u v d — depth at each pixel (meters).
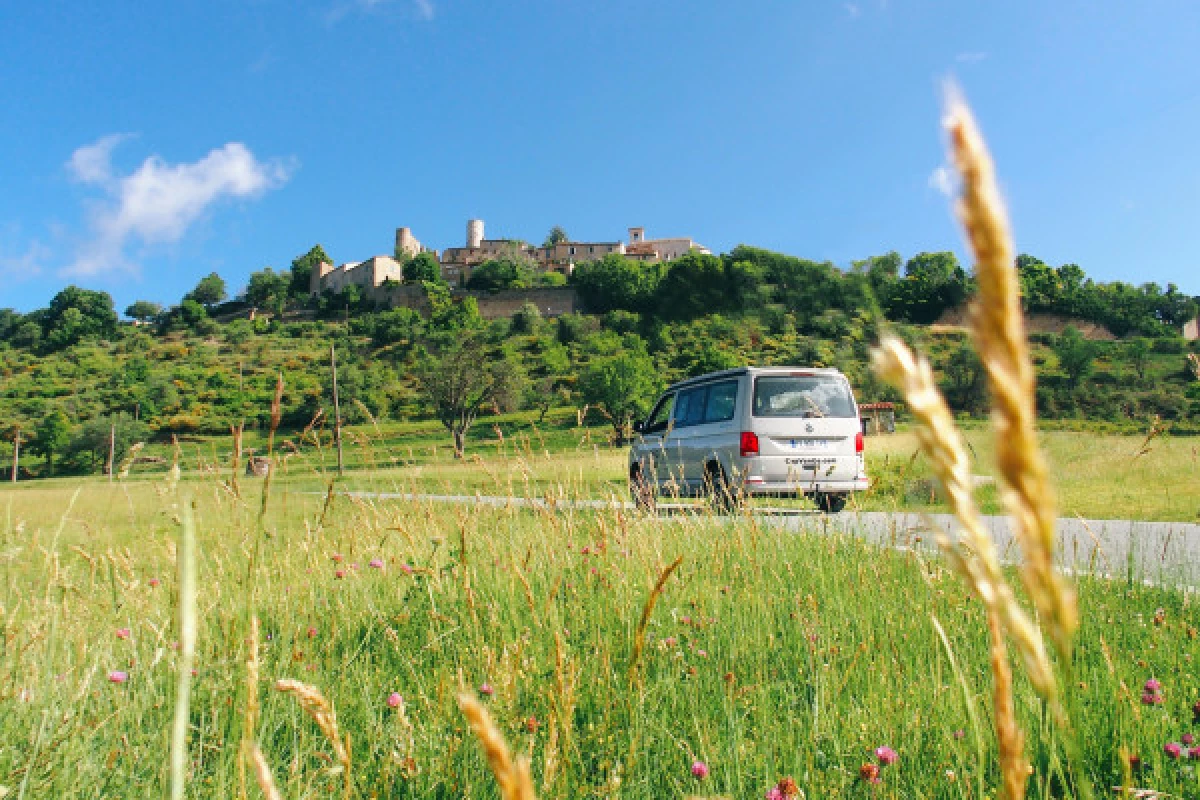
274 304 127.62
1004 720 0.46
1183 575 4.57
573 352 97.12
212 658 2.58
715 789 2.07
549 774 1.49
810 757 2.10
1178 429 34.31
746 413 9.45
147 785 2.02
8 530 3.00
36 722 2.15
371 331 108.50
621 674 2.75
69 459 52.03
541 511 4.31
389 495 4.43
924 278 103.69
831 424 9.55
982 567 0.34
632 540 4.05
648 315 109.25
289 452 2.90
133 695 2.48
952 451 0.33
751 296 104.31
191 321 123.50
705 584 3.92
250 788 1.94
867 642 3.10
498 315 113.38
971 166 0.25
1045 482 0.28
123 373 89.75
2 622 2.57
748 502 5.14
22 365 105.31
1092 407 70.38
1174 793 1.99
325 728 0.94
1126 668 2.82
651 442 11.05
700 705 2.64
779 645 3.33
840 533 5.29
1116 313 100.31
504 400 60.09
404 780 2.10
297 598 3.44
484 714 0.34
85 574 3.24
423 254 122.50
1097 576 4.37
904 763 2.22
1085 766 2.10
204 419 38.66
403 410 72.50
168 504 1.58
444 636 3.26
